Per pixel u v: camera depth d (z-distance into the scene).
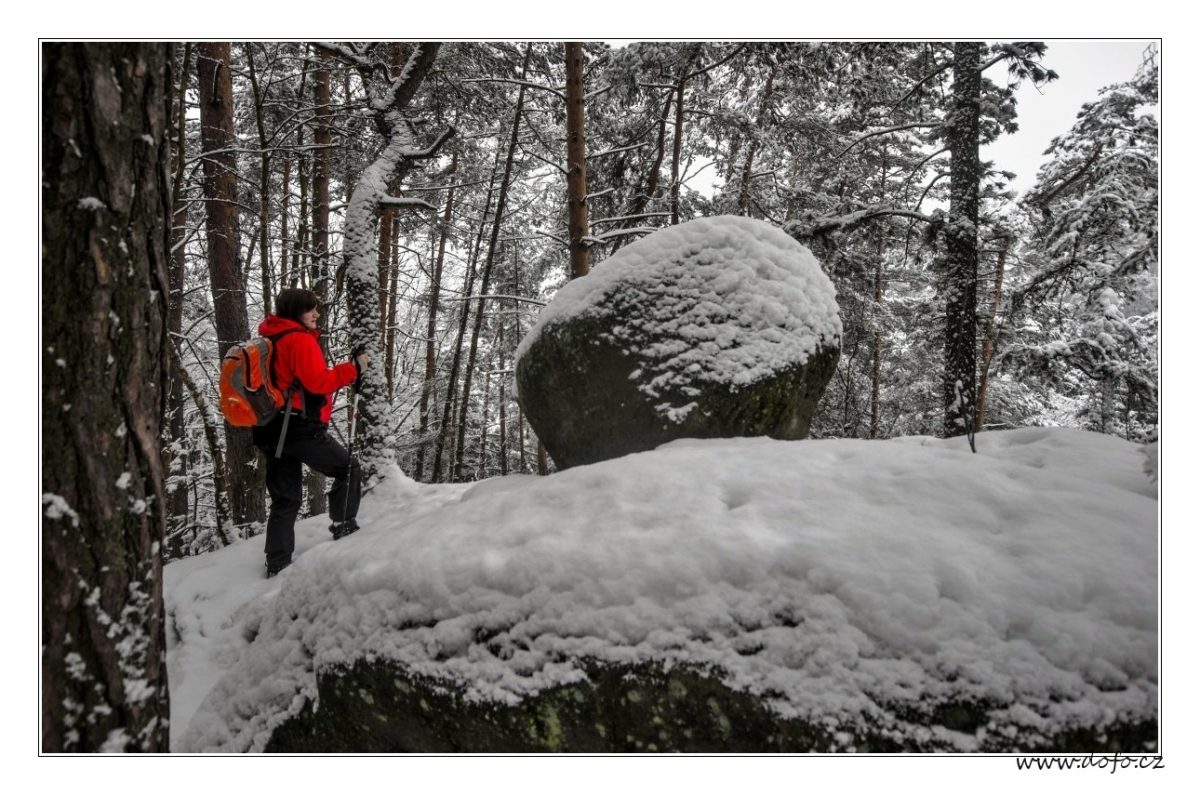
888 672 1.52
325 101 8.48
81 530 1.50
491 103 9.51
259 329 3.43
